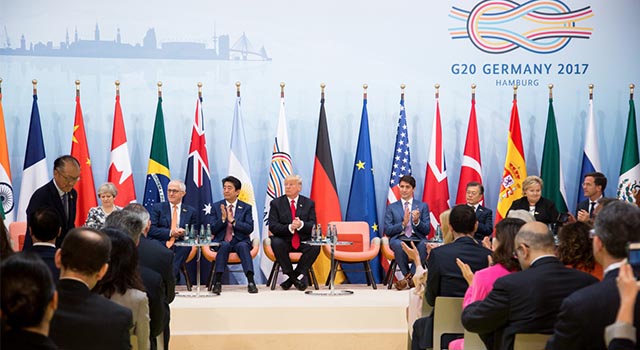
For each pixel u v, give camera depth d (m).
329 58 10.06
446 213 5.44
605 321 2.87
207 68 9.96
